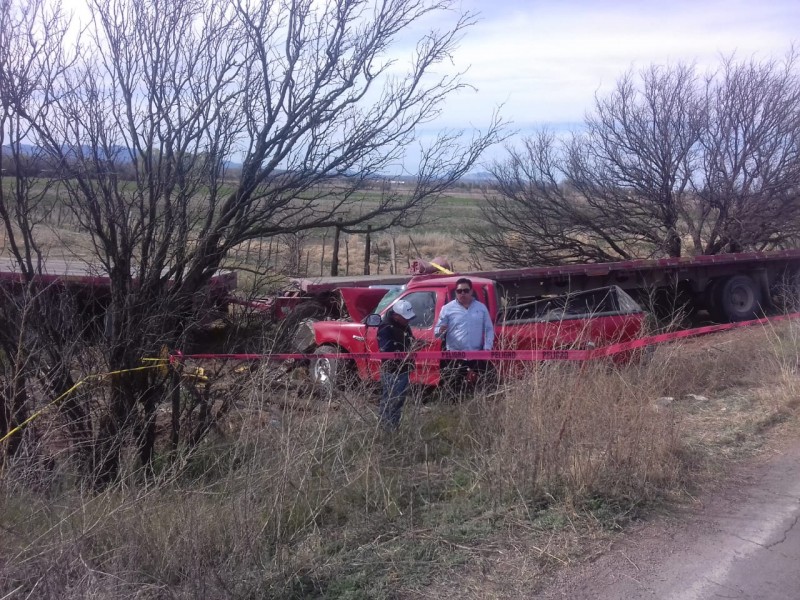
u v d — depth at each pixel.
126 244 5.51
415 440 5.55
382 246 26.48
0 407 5.46
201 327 6.07
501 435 5.29
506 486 4.89
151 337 5.62
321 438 4.94
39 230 6.59
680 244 17.80
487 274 12.39
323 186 6.17
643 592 3.82
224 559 3.88
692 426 6.64
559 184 17.98
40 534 4.00
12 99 5.16
